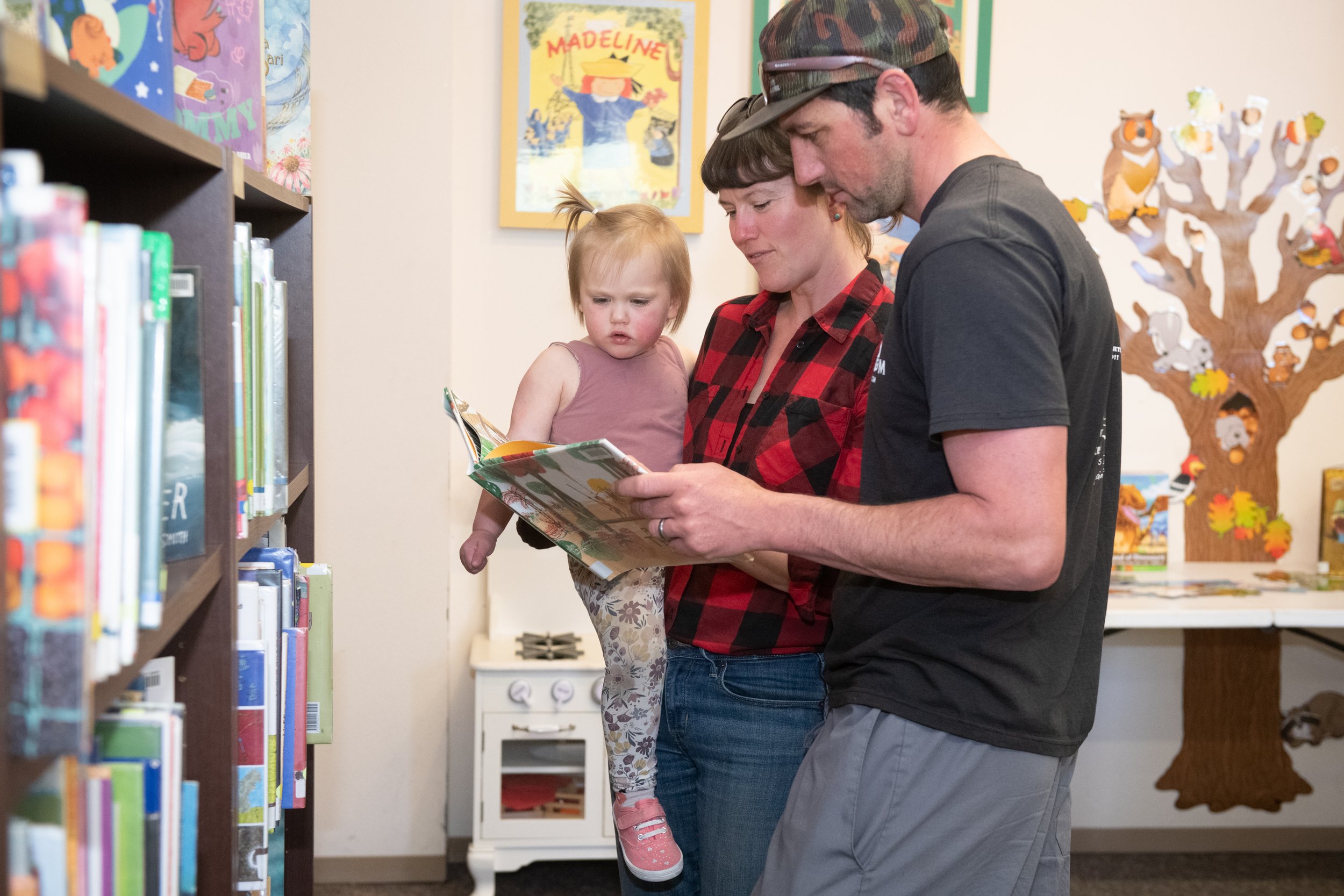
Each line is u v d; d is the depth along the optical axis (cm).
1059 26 291
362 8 264
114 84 90
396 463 274
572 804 269
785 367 152
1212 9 293
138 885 76
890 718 121
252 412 118
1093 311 113
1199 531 303
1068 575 118
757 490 117
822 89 117
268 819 120
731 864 154
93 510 65
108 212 100
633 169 279
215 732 102
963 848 119
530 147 276
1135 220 296
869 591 127
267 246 129
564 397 166
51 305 59
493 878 269
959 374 103
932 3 120
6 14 68
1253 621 247
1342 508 296
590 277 163
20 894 60
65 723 60
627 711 162
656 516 119
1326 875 298
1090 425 117
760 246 149
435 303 271
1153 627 252
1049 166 294
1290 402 303
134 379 72
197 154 92
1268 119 297
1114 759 311
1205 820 313
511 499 133
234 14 133
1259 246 299
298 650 135
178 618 84
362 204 267
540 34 273
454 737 294
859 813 122
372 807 283
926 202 122
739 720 153
